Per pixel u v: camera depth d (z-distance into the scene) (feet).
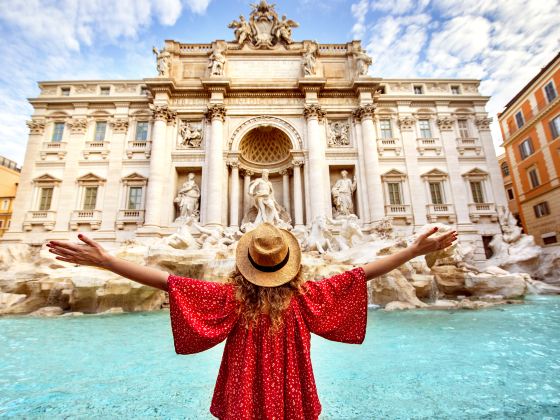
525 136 107.96
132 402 12.60
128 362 18.39
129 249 53.98
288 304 6.06
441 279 50.83
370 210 85.51
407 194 92.32
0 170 128.98
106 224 86.02
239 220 90.74
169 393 13.55
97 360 18.85
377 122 99.60
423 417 10.96
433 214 90.33
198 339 5.82
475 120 99.91
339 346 21.57
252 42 99.96
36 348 21.93
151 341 24.21
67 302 46.09
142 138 95.20
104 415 11.44
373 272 6.62
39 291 45.75
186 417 11.21
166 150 88.58
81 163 91.56
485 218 90.84
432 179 94.02
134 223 85.87
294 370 5.76
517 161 112.78
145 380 15.21
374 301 42.91
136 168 91.15
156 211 82.07
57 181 89.35
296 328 6.12
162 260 48.29
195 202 85.81
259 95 93.71
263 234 6.31
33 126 94.02
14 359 19.02
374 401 12.28
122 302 43.83
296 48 98.58
